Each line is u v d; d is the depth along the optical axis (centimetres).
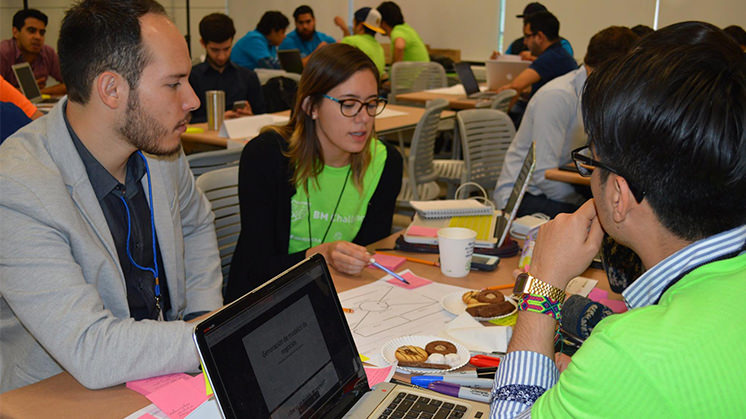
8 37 701
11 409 102
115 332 111
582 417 67
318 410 94
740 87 68
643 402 63
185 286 162
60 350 109
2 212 114
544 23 496
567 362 115
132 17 118
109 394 107
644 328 66
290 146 192
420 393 104
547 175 285
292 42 756
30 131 126
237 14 989
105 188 133
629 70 72
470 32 823
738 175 68
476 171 379
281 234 198
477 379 109
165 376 112
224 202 219
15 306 113
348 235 205
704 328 64
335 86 180
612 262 142
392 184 208
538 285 93
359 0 909
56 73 590
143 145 127
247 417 84
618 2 706
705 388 61
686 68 69
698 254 73
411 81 645
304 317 100
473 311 137
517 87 505
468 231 164
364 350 123
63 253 116
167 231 149
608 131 74
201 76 474
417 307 143
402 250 182
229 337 86
